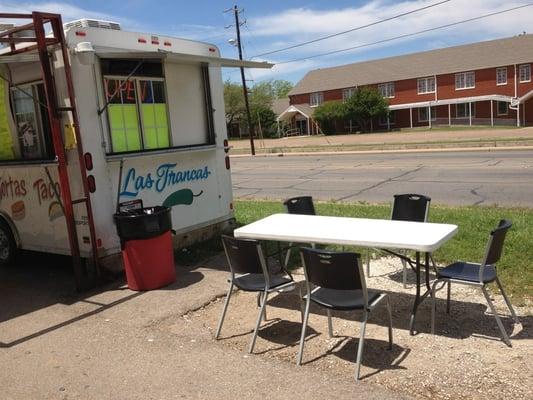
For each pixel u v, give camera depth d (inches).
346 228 185.0
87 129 224.5
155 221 221.5
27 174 253.3
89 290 231.1
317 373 145.5
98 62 228.2
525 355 149.9
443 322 177.3
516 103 1865.2
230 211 302.0
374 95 2137.1
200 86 281.3
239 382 142.7
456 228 176.9
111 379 149.3
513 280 207.9
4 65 249.3
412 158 844.0
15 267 280.2
